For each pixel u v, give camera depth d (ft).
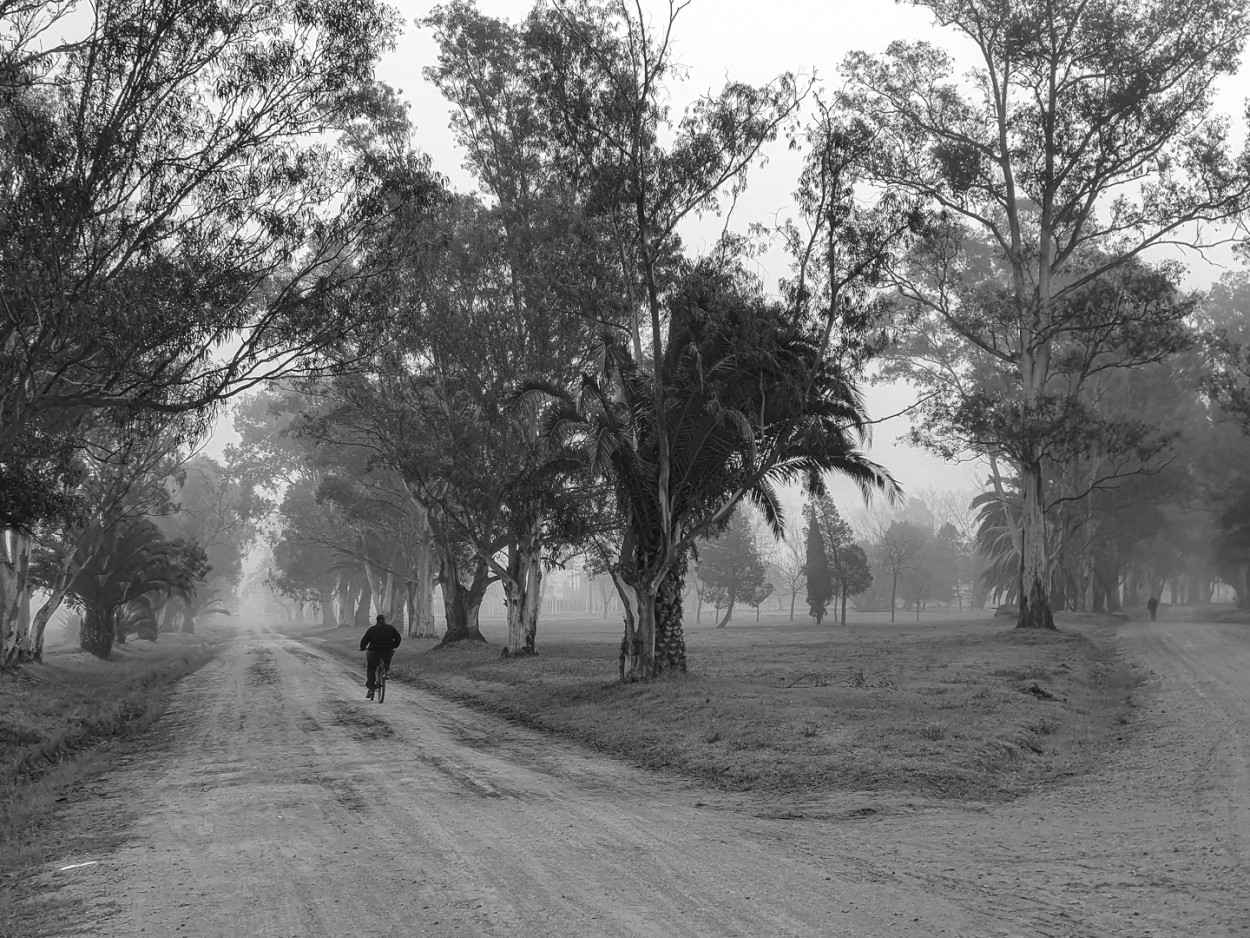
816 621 272.10
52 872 27.20
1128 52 128.16
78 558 151.84
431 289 113.50
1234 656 95.35
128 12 55.01
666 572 76.64
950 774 38.96
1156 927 19.38
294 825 32.32
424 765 46.52
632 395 77.30
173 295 56.13
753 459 72.33
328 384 130.41
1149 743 47.37
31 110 55.62
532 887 23.48
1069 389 171.83
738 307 68.49
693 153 68.74
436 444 122.62
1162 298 130.93
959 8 138.31
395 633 84.48
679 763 45.75
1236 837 27.30
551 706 72.23
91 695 92.07
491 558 127.34
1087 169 136.77
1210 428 231.91
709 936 19.38
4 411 59.77
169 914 22.15
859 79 136.77
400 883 24.22
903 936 19.13
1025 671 80.12
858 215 68.85
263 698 86.43
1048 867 24.73
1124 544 244.42
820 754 43.16
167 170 57.57
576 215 80.18
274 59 59.21
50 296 53.26
